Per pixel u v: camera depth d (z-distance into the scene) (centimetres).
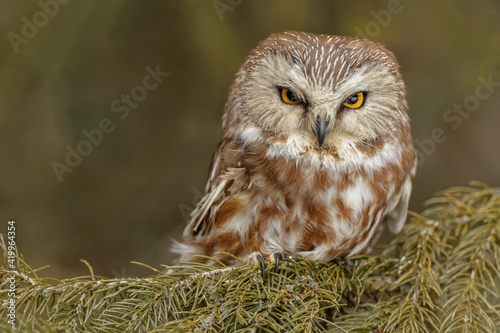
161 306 689
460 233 924
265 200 839
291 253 856
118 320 705
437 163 1341
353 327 729
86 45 1079
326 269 836
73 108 1120
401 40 1098
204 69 1098
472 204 991
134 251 1221
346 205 841
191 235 951
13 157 1114
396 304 798
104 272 1194
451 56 1105
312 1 1059
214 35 1075
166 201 1238
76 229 1194
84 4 1059
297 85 819
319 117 815
